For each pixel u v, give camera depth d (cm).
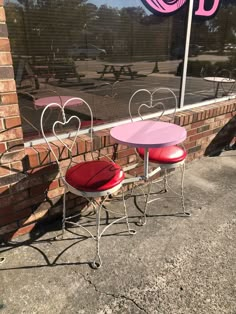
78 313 163
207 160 356
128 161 272
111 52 264
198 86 345
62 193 230
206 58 340
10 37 205
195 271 192
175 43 302
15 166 197
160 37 290
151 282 184
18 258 200
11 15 202
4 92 176
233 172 328
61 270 191
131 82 288
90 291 176
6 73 174
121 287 180
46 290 176
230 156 370
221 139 376
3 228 208
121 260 200
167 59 304
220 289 180
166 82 312
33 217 221
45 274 188
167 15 285
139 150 241
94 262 195
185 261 200
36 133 229
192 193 284
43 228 229
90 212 252
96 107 269
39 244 213
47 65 229
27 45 215
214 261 201
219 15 336
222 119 361
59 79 239
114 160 260
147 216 248
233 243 219
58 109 240
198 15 312
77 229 230
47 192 221
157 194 282
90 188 180
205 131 343
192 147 337
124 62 276
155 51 292
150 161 226
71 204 240
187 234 228
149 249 211
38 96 230
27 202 213
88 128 254
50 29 222
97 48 254
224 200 274
